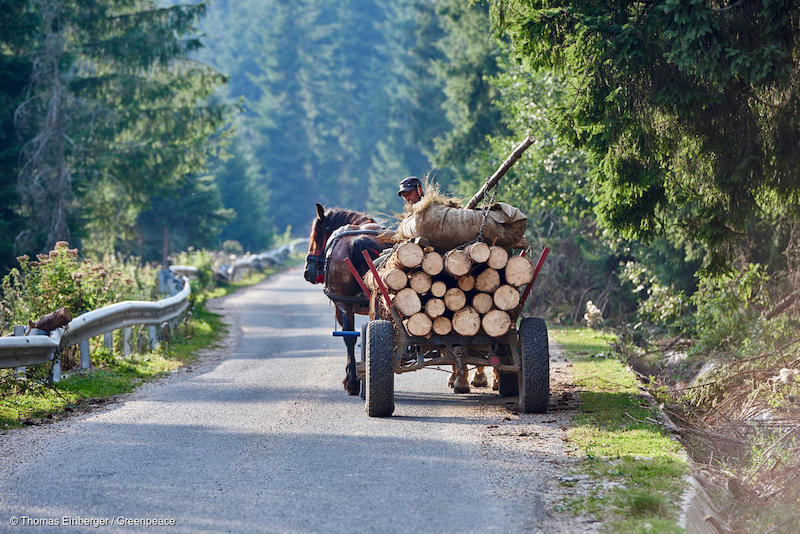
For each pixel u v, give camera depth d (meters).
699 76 40.03
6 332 48.69
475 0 46.78
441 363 35.72
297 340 68.94
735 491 28.61
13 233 110.62
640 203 45.03
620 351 60.81
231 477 26.62
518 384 38.81
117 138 133.25
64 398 40.72
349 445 30.78
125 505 23.81
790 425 34.97
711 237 44.75
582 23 39.28
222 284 138.12
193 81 136.75
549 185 78.62
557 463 27.95
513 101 88.31
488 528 21.91
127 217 142.50
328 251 43.12
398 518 22.67
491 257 33.88
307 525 22.14
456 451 29.67
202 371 52.69
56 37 112.31
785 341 48.56
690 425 38.81
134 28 129.25
